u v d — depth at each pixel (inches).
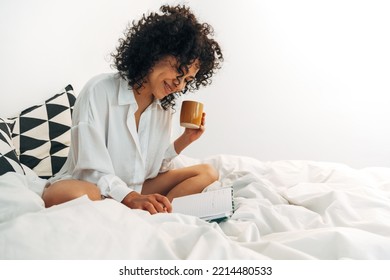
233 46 90.0
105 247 23.4
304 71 88.7
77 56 66.8
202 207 40.0
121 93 45.1
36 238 22.6
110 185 41.2
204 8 88.4
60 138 57.5
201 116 49.9
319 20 86.7
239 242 29.8
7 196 31.7
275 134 91.3
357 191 42.3
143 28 44.0
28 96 61.6
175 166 60.7
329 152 89.9
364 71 86.0
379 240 27.2
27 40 60.5
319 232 28.4
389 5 83.3
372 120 86.9
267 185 46.1
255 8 88.8
